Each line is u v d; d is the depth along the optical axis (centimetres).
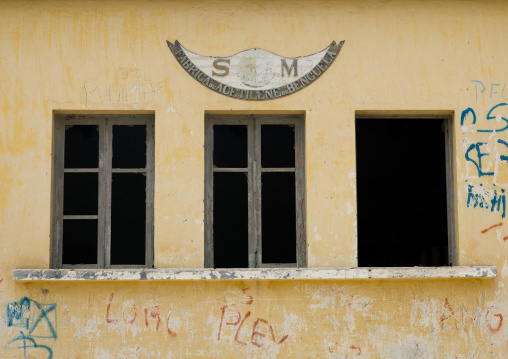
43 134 665
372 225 1038
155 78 673
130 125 693
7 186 659
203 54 677
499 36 688
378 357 652
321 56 679
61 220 674
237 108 671
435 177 1021
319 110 674
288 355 648
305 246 676
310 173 668
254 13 682
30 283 650
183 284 654
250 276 641
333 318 653
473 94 681
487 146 677
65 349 645
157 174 665
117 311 649
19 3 677
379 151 1028
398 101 677
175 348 647
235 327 650
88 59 674
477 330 657
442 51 684
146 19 679
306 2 684
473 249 667
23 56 673
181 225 660
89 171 682
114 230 867
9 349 645
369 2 686
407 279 657
